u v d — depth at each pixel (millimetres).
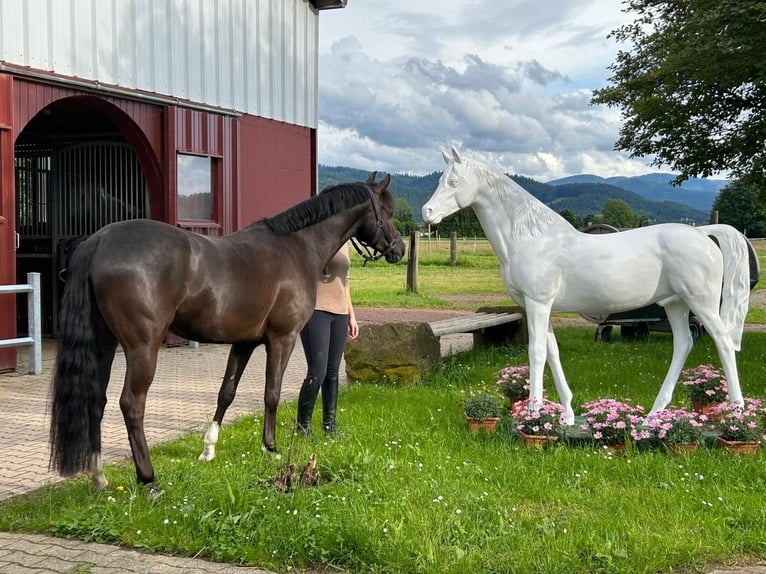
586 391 7016
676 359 5281
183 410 6395
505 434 5145
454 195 5113
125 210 10695
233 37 11164
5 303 8055
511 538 3285
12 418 5965
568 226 5180
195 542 3262
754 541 3279
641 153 10852
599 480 4188
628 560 3084
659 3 10141
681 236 4938
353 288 20344
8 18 7949
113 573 3021
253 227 4457
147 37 9734
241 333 4156
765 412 5188
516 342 10094
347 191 4816
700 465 4410
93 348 3619
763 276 22766
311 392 5156
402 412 5930
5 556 3188
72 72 8719
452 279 23516
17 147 11281
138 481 3838
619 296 5012
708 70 8516
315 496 3705
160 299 3662
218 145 10844
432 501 3711
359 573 3039
